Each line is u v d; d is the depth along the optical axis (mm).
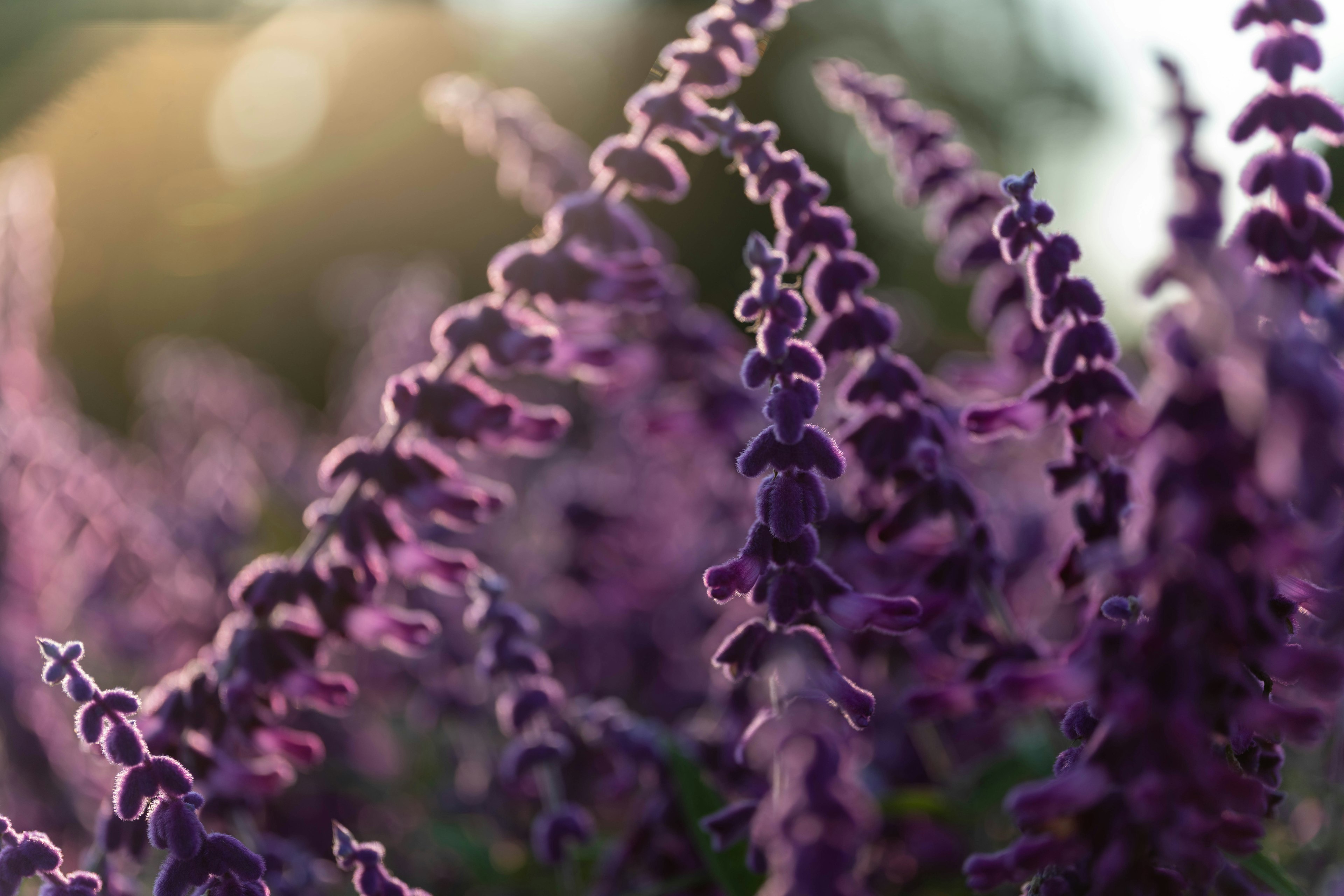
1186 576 557
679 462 1261
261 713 692
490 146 911
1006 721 928
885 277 3611
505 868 988
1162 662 562
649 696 1183
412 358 1741
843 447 692
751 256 622
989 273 786
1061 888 618
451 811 1139
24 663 1058
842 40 4695
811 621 639
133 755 622
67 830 1024
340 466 701
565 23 3168
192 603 1282
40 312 1090
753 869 696
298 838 948
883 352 688
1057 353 640
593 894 788
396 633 696
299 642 692
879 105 825
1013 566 952
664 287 693
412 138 3094
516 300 701
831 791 594
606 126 3600
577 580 1220
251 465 1691
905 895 839
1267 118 631
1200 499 547
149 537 1388
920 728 886
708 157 3832
